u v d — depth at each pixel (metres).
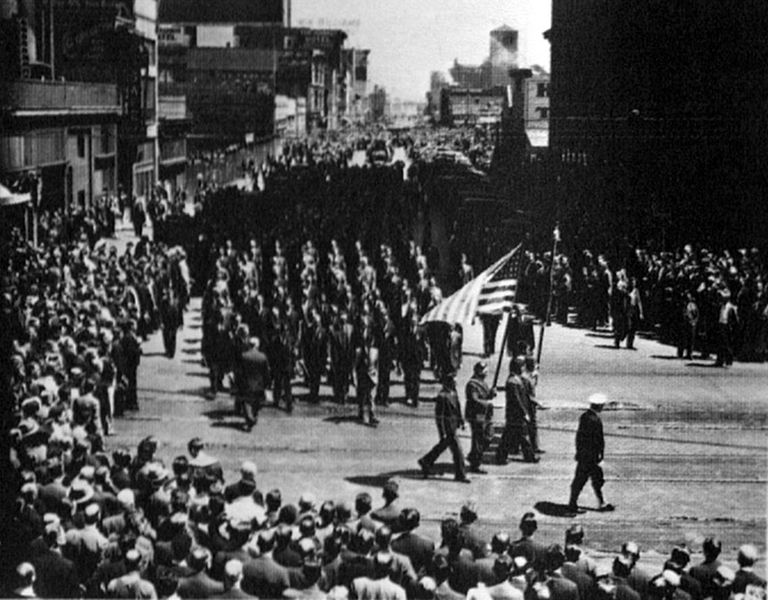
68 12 23.83
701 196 21.36
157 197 23.62
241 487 13.30
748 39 21.64
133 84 23.75
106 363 17.78
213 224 22.70
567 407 18.69
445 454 17.97
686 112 21.64
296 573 12.10
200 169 23.42
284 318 19.08
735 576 13.52
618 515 16.56
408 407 18.88
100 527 13.37
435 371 19.69
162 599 12.05
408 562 12.84
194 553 12.18
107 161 24.17
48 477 14.41
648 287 21.11
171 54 23.28
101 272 21.02
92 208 23.62
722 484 17.30
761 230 21.75
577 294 20.77
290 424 18.27
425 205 21.83
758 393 18.81
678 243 21.48
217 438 17.62
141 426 17.92
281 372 18.67
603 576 12.95
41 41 23.78
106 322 18.56
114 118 23.80
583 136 21.42
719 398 18.92
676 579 12.39
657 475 17.42
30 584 13.27
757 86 21.70
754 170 21.56
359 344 18.47
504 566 12.51
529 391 17.59
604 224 21.45
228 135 23.27
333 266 21.14
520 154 21.62
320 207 22.27
